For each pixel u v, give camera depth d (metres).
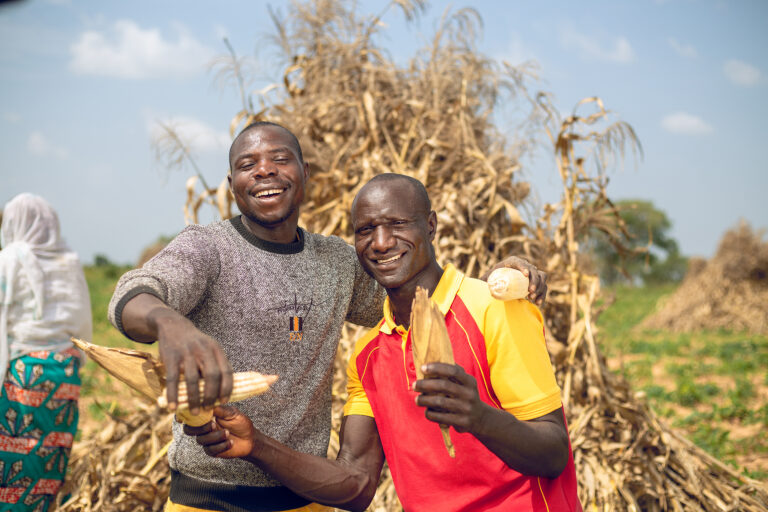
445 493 2.09
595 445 3.89
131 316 1.72
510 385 2.01
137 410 4.33
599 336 4.39
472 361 2.04
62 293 4.23
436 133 4.60
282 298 2.21
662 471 4.01
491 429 1.76
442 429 1.75
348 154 4.73
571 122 4.23
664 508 3.87
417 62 5.11
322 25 5.22
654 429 4.14
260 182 2.21
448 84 4.97
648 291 34.56
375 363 2.24
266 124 2.32
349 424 2.34
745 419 7.34
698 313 16.98
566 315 4.38
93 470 3.89
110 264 34.25
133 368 1.72
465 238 4.41
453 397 1.69
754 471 5.47
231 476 2.21
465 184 4.61
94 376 9.14
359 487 2.22
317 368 2.31
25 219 4.25
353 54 5.14
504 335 2.03
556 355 4.12
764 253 17.11
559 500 2.03
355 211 2.12
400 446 2.15
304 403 2.26
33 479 3.97
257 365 2.19
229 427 1.91
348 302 2.41
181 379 1.60
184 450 2.23
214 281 2.17
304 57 5.26
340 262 2.41
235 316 2.17
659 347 12.93
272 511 2.23
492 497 2.06
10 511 3.92
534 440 1.86
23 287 4.08
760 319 16.41
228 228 2.27
